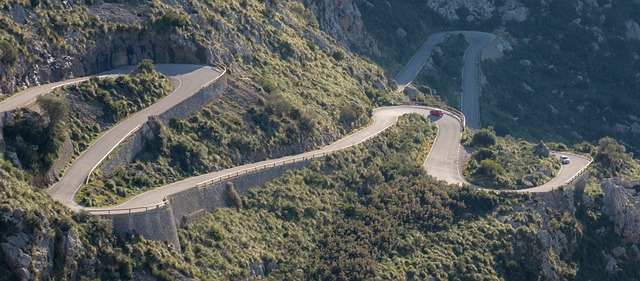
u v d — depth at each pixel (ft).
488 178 579.89
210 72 557.33
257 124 539.70
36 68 490.49
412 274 485.15
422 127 655.35
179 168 478.59
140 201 429.79
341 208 517.14
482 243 520.42
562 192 576.61
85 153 449.48
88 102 478.59
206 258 432.25
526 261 528.22
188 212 449.48
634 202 593.42
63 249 381.60
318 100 615.16
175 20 569.64
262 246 462.60
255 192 492.95
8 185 387.96
